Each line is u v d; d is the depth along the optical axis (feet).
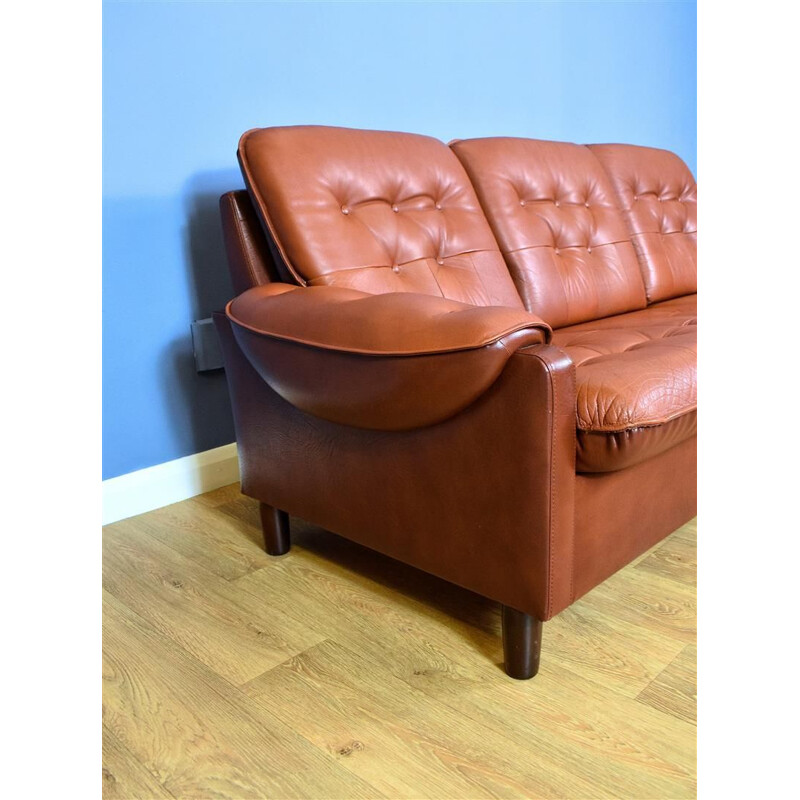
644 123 11.78
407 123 7.99
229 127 6.47
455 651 4.34
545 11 9.47
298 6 6.80
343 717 3.80
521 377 3.61
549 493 3.68
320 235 5.04
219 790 3.34
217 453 6.76
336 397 4.19
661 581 5.03
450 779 3.37
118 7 5.67
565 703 3.85
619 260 7.43
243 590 5.06
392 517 4.48
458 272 5.85
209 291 6.53
